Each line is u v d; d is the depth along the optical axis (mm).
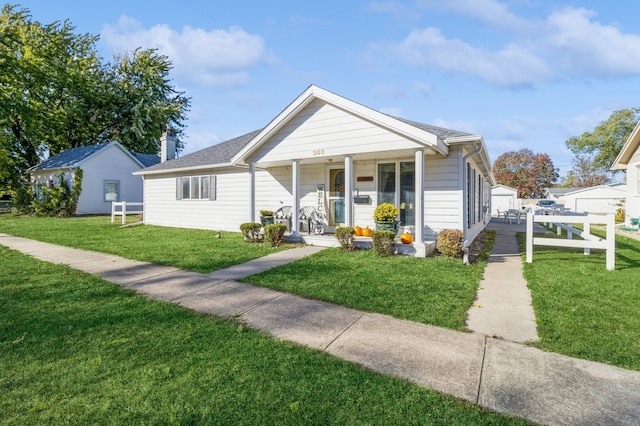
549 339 3475
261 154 10281
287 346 3344
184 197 14930
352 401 2463
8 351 3201
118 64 31469
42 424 2211
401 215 9734
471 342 3463
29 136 25922
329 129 8938
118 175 25094
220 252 8406
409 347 3354
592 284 5426
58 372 2836
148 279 5969
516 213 21547
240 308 4492
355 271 6359
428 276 5988
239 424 2223
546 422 2252
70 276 6105
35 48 23234
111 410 2357
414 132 7625
